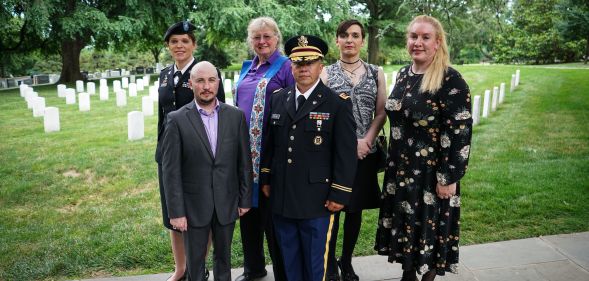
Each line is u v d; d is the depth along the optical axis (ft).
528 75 68.59
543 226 14.01
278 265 10.06
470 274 11.34
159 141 10.87
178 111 9.59
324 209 9.31
